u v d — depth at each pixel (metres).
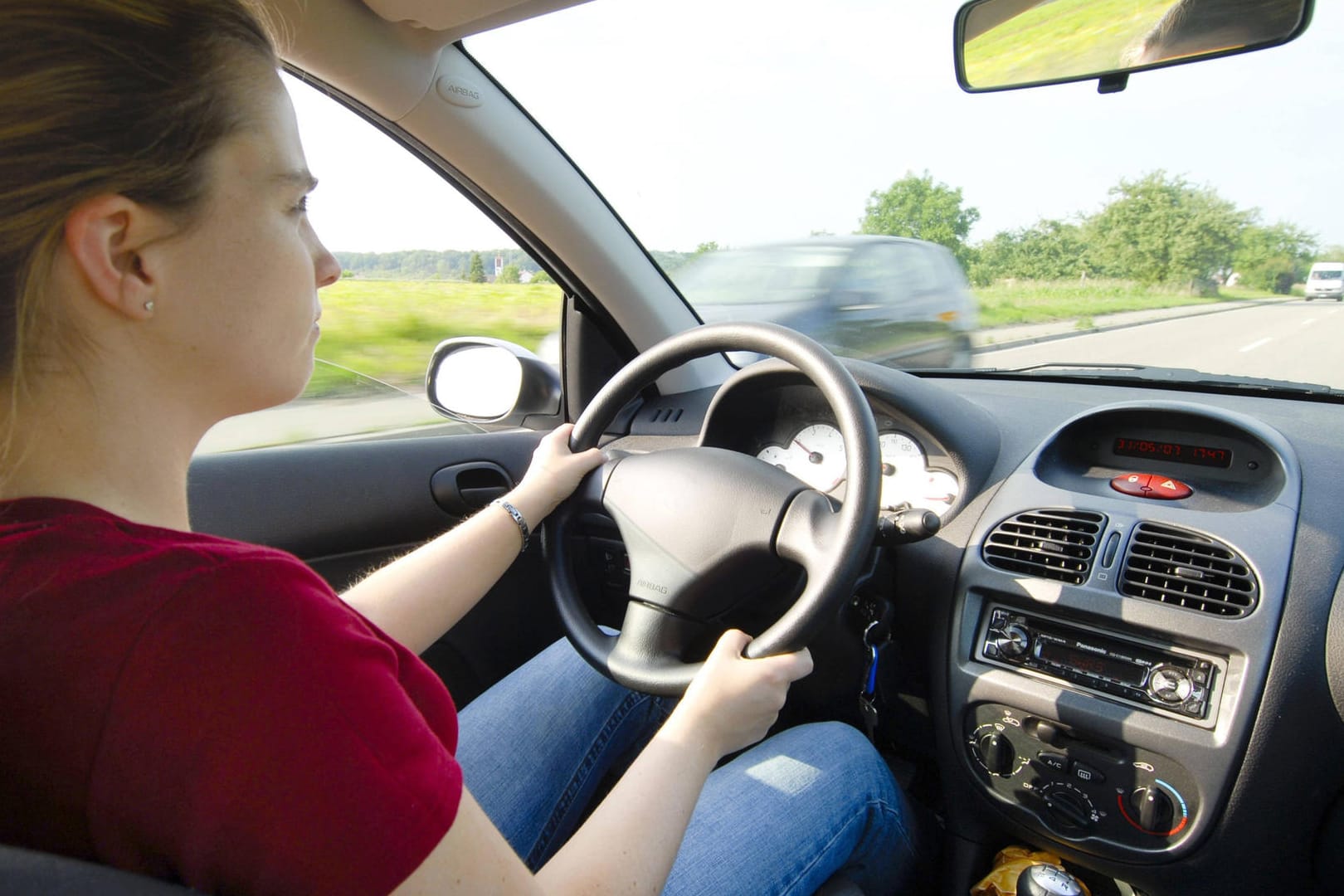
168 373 0.58
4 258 0.49
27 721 0.49
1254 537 1.38
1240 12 1.49
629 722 1.51
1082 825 1.44
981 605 1.57
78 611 0.49
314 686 0.51
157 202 0.52
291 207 0.62
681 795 0.82
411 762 0.54
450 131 1.72
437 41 1.53
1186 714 1.34
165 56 0.52
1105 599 1.42
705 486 1.25
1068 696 1.44
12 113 0.48
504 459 2.06
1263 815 1.30
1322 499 1.40
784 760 1.28
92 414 0.55
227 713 0.49
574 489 1.38
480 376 2.19
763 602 1.31
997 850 1.69
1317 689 1.27
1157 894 1.44
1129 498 1.53
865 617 1.54
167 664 0.49
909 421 1.68
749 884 1.08
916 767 1.90
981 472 1.66
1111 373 1.97
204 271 0.56
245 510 1.64
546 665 1.52
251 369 0.61
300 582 0.55
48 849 0.53
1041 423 1.76
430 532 1.92
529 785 1.34
